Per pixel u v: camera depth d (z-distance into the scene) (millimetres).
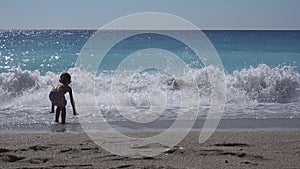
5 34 73375
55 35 67500
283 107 11891
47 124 9352
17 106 11625
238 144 7297
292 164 5992
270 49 32438
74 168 5680
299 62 25172
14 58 28109
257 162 6098
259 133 8484
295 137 8094
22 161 6012
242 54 29016
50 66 24062
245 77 13805
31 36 64625
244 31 63000
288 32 53625
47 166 5754
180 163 5992
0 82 13258
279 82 13695
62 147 6879
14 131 8609
